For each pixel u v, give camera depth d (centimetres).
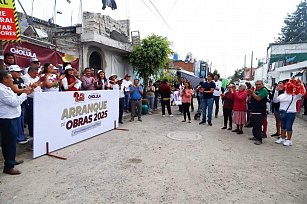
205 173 425
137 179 390
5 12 480
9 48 692
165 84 1120
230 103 812
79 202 314
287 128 643
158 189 357
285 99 639
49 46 923
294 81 636
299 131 848
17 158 478
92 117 673
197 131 791
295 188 377
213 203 321
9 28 486
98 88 796
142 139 662
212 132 782
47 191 342
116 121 812
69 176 396
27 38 786
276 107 737
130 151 544
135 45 1441
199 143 634
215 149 582
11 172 398
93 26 1178
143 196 334
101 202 315
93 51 1218
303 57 1931
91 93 661
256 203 326
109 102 761
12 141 398
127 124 894
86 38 1108
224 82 1294
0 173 402
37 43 849
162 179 393
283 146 634
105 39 1182
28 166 438
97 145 590
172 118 1072
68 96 565
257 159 516
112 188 356
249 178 411
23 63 745
